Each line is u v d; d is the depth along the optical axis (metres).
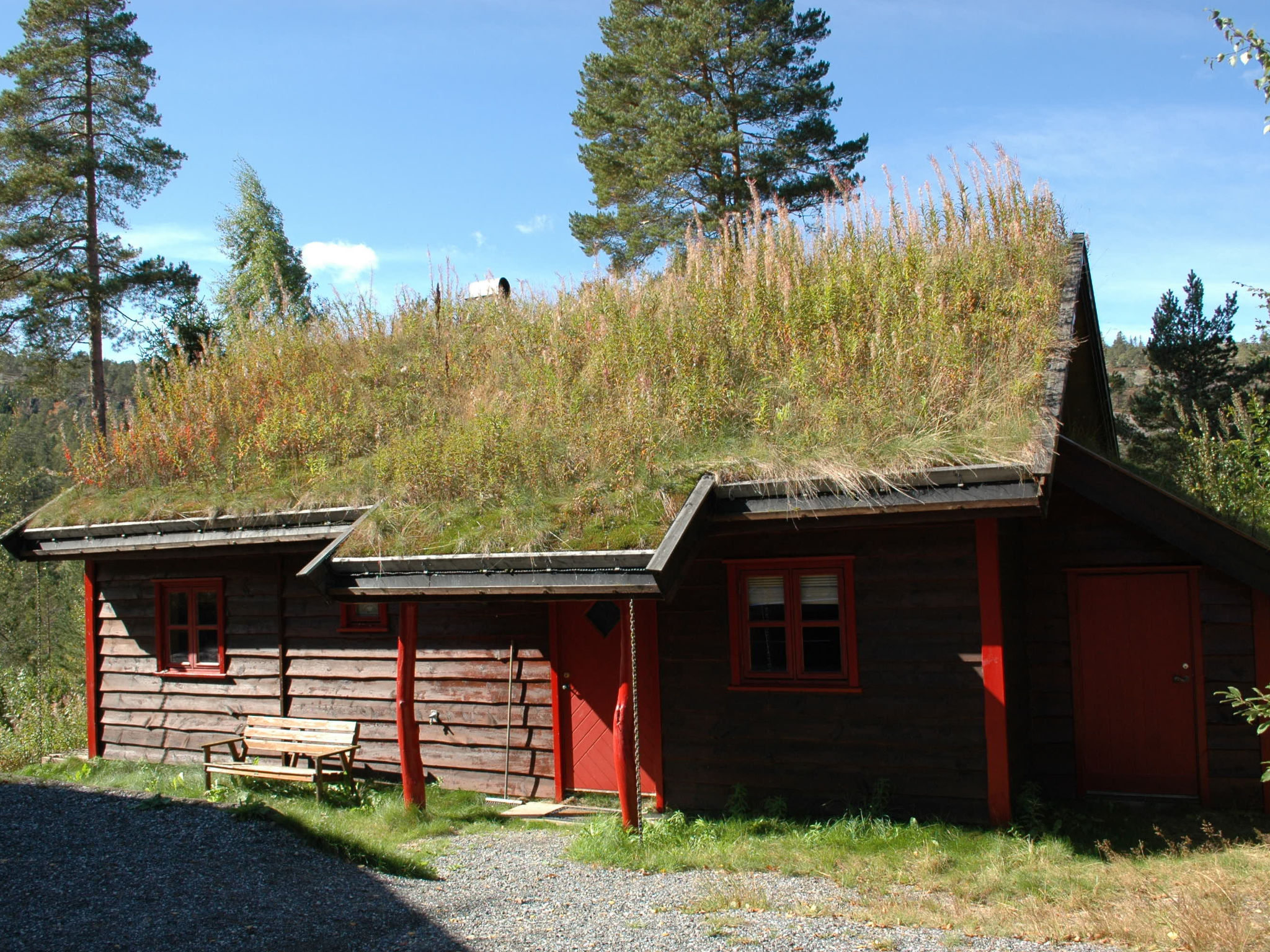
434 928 5.62
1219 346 26.20
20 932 5.25
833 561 8.32
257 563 11.16
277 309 20.09
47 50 25.25
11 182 24.39
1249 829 7.70
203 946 5.16
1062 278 10.30
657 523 7.46
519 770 9.61
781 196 24.64
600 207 28.38
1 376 26.41
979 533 7.78
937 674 7.88
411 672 8.70
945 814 7.75
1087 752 8.84
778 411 8.43
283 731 9.99
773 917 5.82
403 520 8.59
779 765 8.38
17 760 12.54
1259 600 8.38
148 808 7.98
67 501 11.73
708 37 25.08
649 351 10.50
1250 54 6.02
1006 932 5.50
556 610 9.54
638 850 7.29
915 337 9.17
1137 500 8.43
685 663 8.83
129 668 11.98
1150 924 5.51
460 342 13.62
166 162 26.78
